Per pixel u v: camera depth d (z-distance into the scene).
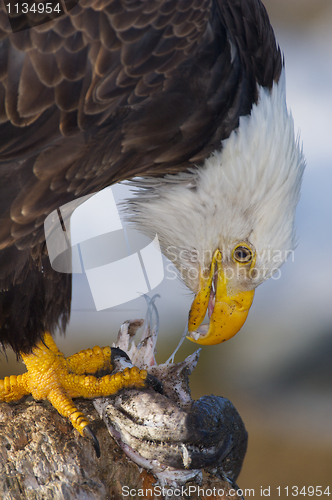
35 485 6.55
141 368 6.63
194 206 6.69
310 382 9.93
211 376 10.03
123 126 6.60
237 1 6.66
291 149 6.68
